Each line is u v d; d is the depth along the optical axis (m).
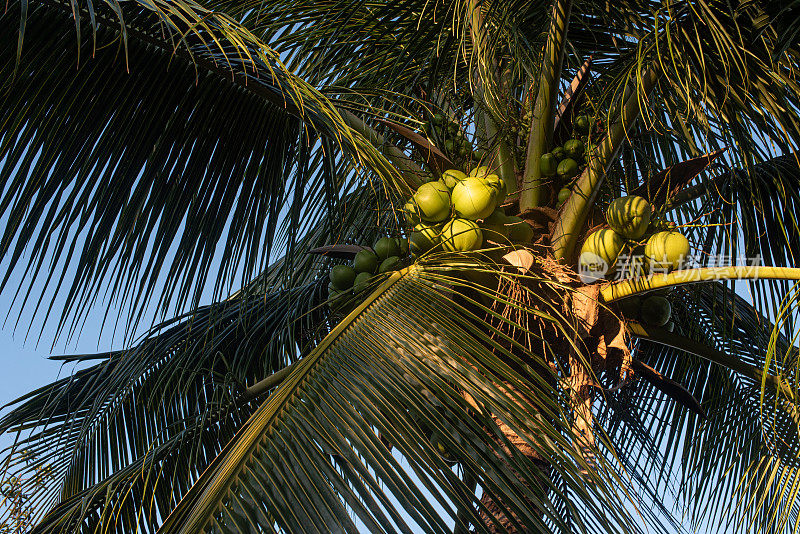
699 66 4.96
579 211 4.97
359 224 6.67
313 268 6.80
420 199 4.76
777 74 4.78
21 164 4.67
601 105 5.37
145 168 5.03
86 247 4.88
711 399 6.10
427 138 5.38
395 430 3.71
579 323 4.77
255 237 5.38
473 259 4.75
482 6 5.53
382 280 4.88
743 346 6.36
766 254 5.75
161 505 5.46
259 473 3.41
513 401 4.00
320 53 6.30
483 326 4.91
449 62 6.12
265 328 6.29
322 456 3.50
